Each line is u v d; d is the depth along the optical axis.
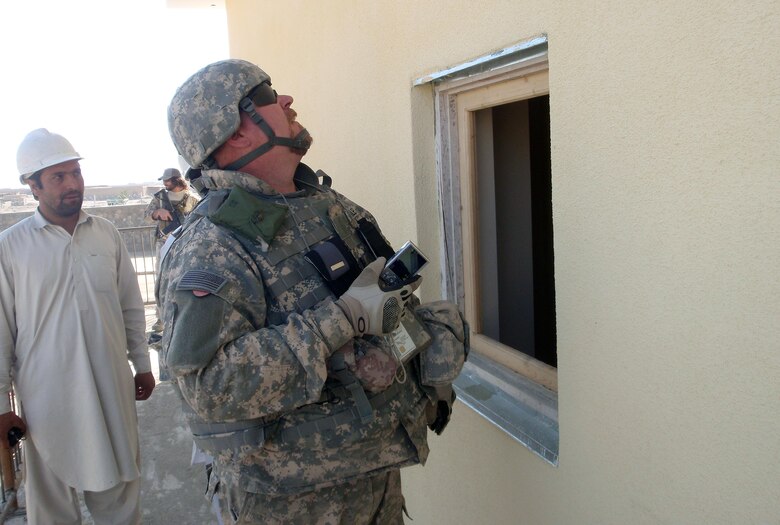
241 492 1.50
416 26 2.34
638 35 1.35
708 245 1.24
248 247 1.46
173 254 1.49
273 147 1.61
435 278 2.55
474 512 2.33
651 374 1.42
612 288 1.51
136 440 3.12
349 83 3.09
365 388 1.51
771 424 1.16
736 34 1.14
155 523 3.61
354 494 1.55
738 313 1.20
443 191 2.48
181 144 1.60
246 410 1.34
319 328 1.37
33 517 2.93
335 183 3.47
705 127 1.22
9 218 15.64
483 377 2.41
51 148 2.78
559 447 1.79
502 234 2.95
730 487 1.26
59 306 2.79
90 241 2.95
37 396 2.78
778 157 1.09
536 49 1.78
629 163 1.42
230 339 1.34
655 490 1.45
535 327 3.18
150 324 8.56
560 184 1.65
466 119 2.38
